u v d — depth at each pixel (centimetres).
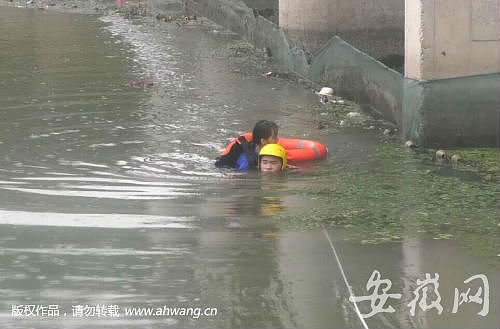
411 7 1406
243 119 1598
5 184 1139
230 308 730
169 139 1428
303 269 818
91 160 1280
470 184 1153
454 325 695
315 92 1878
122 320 708
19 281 793
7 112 1620
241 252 870
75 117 1582
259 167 1233
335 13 2203
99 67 2144
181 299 749
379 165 1268
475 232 934
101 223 969
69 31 2783
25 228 951
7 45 2477
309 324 696
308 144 1314
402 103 1466
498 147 1392
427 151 1362
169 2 3547
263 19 2409
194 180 1177
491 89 1373
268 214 1008
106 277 802
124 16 3198
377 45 2234
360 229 948
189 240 909
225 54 2377
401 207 1040
